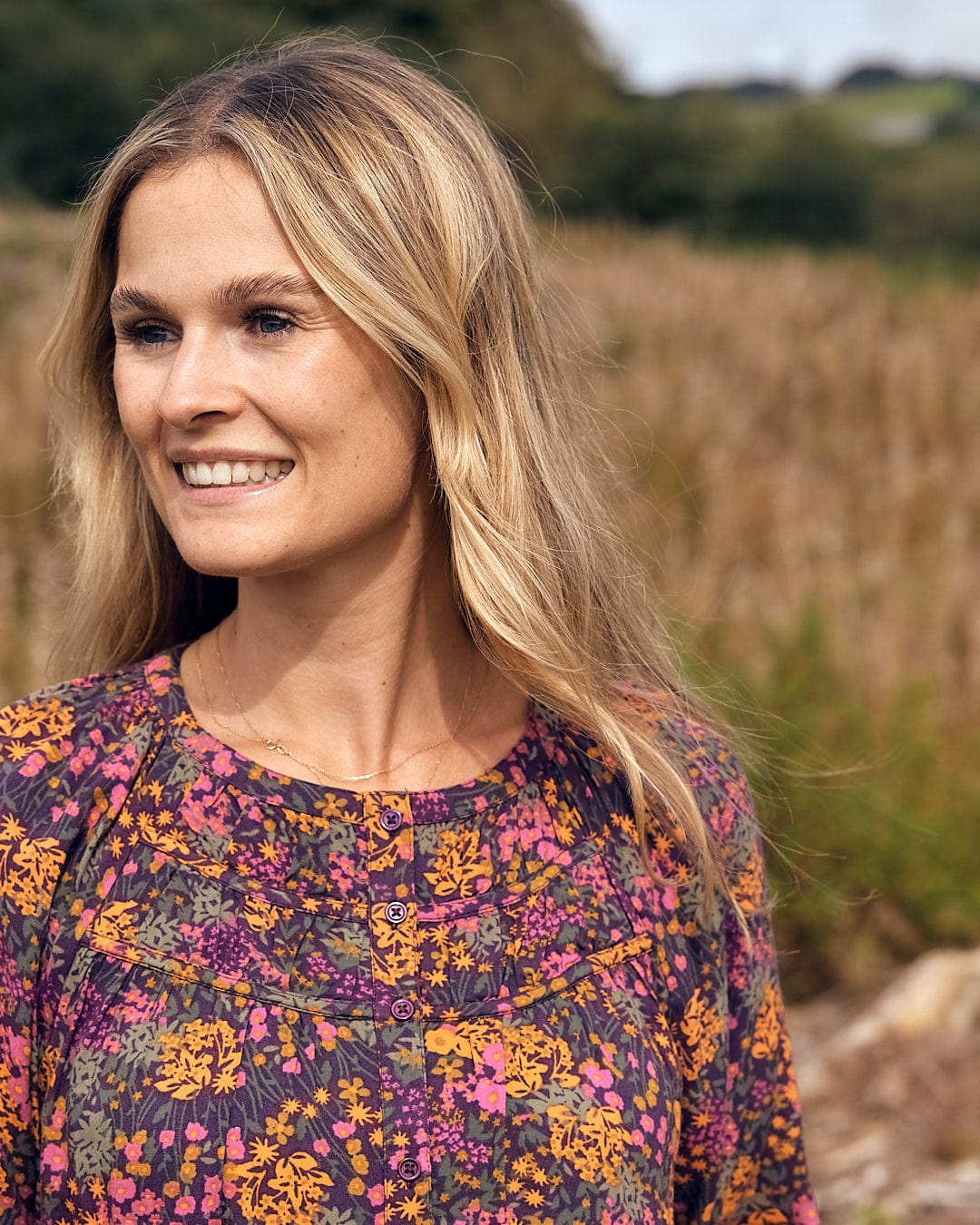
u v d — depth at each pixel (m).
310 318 1.24
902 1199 3.33
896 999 4.12
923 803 4.33
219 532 1.27
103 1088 1.21
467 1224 1.24
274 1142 1.21
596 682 1.52
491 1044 1.28
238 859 1.28
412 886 1.31
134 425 1.28
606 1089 1.30
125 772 1.31
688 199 34.62
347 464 1.27
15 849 1.26
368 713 1.40
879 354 12.28
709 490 7.75
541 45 37.62
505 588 1.39
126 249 1.28
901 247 35.28
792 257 19.17
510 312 1.42
